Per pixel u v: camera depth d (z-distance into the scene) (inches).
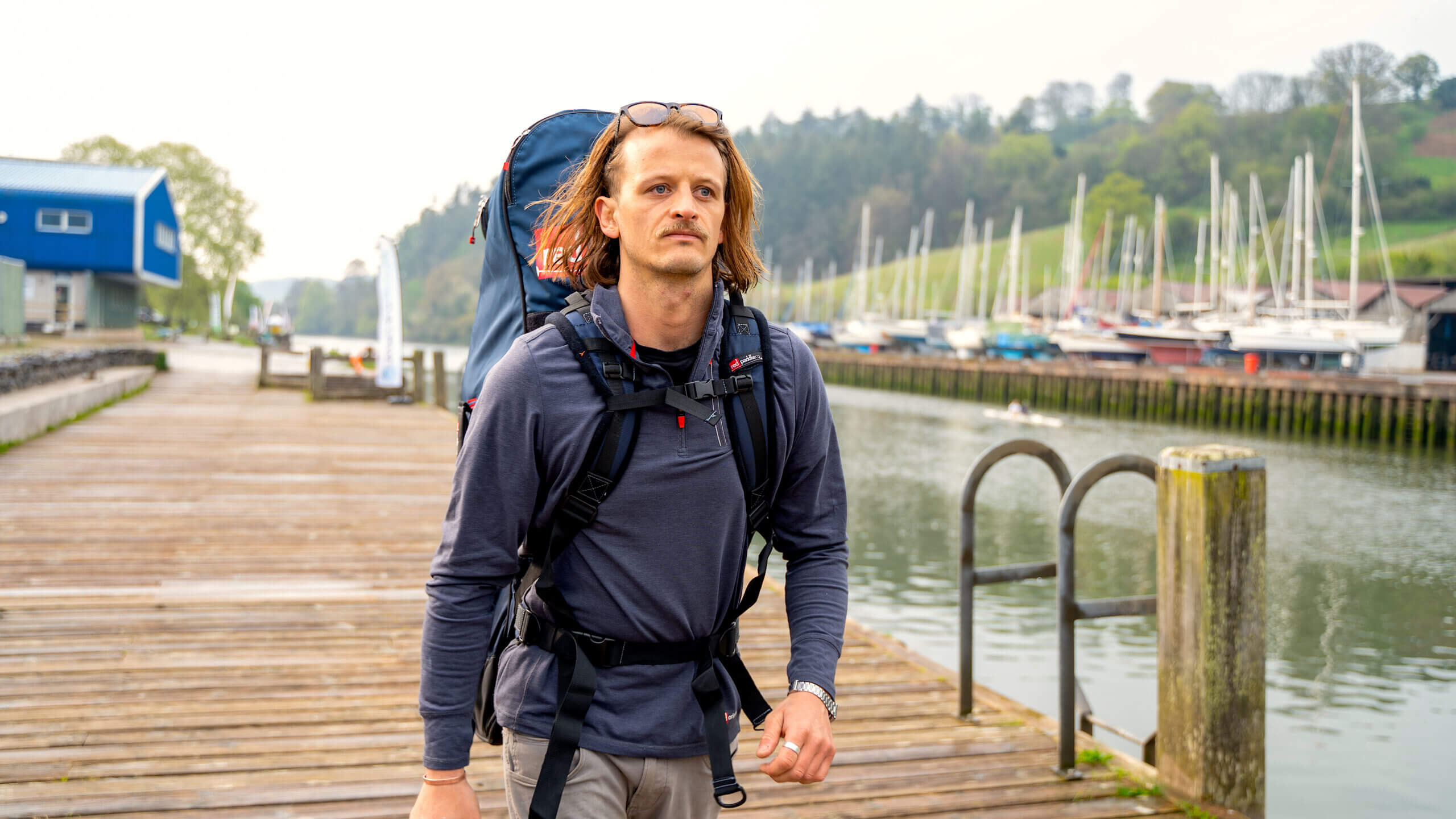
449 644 54.4
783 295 4515.3
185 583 220.2
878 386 2124.8
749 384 56.3
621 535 54.8
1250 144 4404.5
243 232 2773.1
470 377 74.2
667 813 57.7
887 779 127.5
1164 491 120.7
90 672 161.2
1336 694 291.4
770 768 54.8
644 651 56.0
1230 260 2225.6
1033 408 1599.4
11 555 238.5
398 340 697.6
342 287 6781.5
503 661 59.0
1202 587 115.1
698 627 56.8
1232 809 116.7
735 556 57.9
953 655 300.2
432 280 5615.2
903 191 5290.4
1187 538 117.0
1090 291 2819.9
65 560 236.2
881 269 4542.3
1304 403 1213.7
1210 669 115.8
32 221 1247.5
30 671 160.7
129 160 2647.6
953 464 860.6
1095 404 1518.2
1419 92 4606.3
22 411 433.4
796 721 55.5
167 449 429.7
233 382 849.5
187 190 2704.2
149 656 170.4
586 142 72.4
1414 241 3491.6
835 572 61.7
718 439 55.2
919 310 3164.4
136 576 224.7
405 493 347.6
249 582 223.1
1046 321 2463.1
